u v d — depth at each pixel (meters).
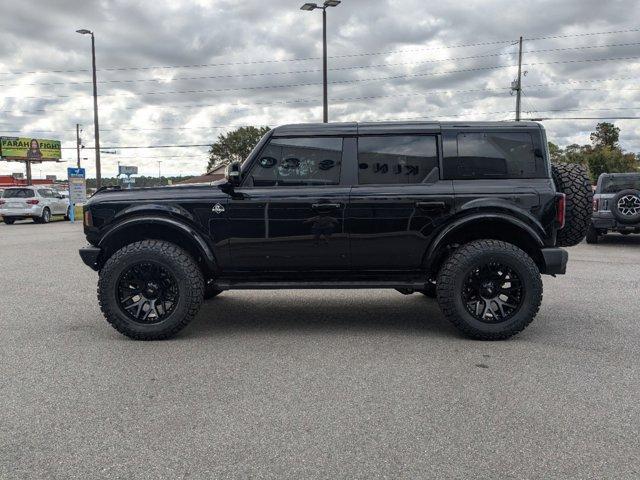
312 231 5.00
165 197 5.09
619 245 13.23
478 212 4.90
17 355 4.59
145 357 4.52
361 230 4.98
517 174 4.97
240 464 2.76
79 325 5.66
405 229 4.96
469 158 4.98
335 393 3.68
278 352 4.64
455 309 4.91
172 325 4.98
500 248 4.86
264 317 5.98
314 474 2.66
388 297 7.11
